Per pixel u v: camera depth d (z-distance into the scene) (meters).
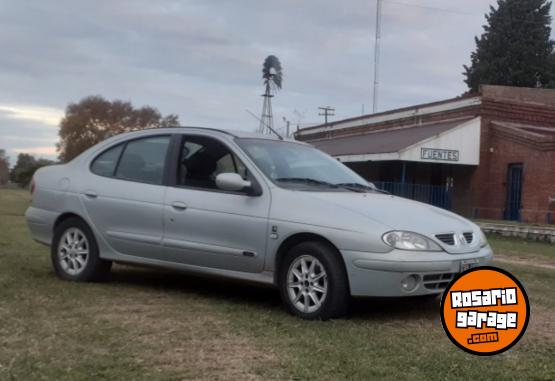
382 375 4.22
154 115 71.06
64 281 7.19
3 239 11.53
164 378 4.07
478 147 24.86
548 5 45.09
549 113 25.64
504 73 44.78
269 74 24.33
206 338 5.00
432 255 5.51
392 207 5.97
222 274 6.27
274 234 5.90
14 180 100.88
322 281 5.66
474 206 24.95
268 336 5.09
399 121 30.11
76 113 69.81
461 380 4.18
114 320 5.49
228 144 6.56
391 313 6.17
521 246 15.73
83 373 4.11
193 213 6.39
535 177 22.44
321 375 4.18
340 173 6.94
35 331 5.05
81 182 7.29
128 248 6.86
